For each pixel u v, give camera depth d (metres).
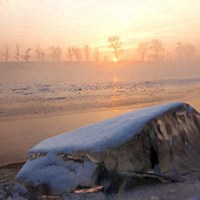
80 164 4.02
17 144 9.50
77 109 17.44
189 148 4.70
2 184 5.61
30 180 4.17
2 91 32.53
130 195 3.83
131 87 36.75
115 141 4.03
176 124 4.79
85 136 4.55
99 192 3.81
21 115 15.48
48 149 4.40
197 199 3.71
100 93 27.95
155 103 19.91
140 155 4.14
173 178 4.20
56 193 3.93
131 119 4.58
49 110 17.12
